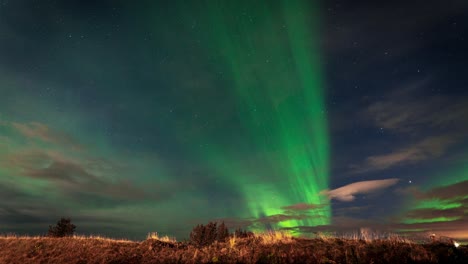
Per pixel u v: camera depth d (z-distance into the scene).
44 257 14.46
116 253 14.10
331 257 10.98
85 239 17.47
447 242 11.59
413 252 10.67
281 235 14.06
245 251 12.16
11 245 16.48
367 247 11.56
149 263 12.59
